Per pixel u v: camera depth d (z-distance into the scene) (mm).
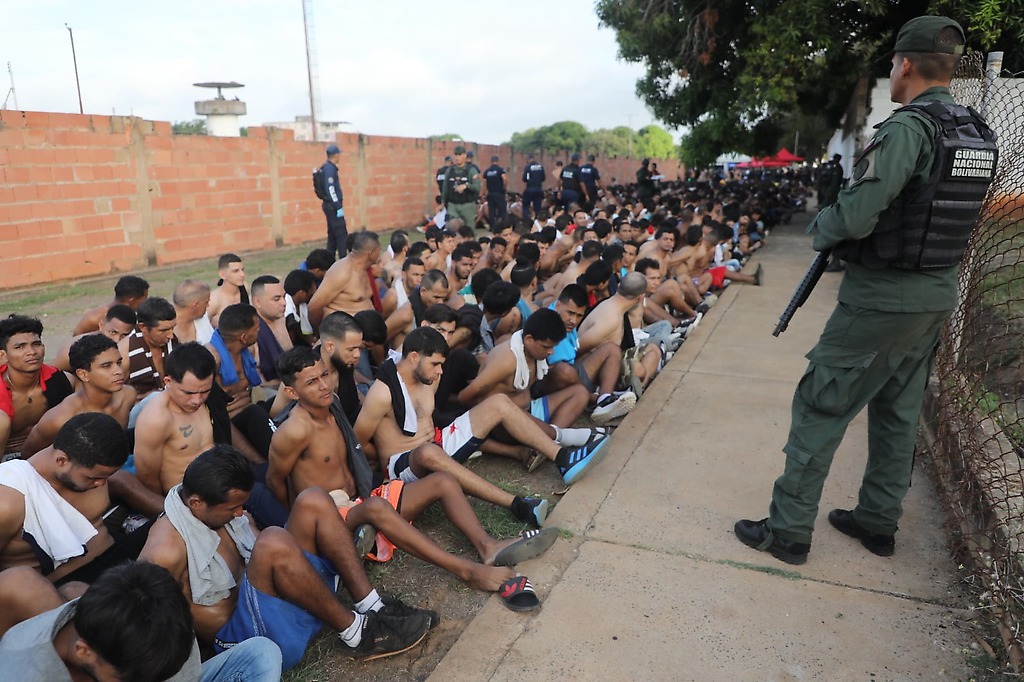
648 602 2963
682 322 7402
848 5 12336
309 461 3453
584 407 4820
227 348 4762
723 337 7156
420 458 3648
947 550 3316
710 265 9914
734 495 3871
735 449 4457
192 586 2605
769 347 6773
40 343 3938
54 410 3643
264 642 2398
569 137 73750
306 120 54969
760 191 18797
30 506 2725
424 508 3480
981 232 4328
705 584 3080
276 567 2545
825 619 2848
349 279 6047
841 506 3688
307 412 3375
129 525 3381
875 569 3182
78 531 2854
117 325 4492
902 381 3055
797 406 3178
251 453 4094
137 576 1861
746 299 9047
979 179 2676
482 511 3828
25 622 2004
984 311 4336
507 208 18219
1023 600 2652
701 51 15734
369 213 18906
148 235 12594
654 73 17750
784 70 13070
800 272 11094
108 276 11766
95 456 2750
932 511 3662
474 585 3141
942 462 3885
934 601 2955
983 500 3174
